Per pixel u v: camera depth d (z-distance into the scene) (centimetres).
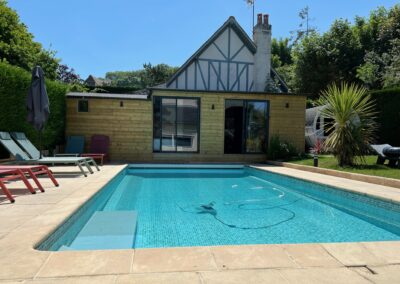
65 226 331
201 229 425
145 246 356
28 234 279
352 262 241
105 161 1060
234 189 741
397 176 643
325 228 439
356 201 548
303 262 239
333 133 858
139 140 1133
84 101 1110
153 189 729
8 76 806
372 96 1345
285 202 606
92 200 468
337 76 2353
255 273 219
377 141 1320
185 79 1680
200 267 226
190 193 684
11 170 456
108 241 351
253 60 1744
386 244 282
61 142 1087
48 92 970
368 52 2420
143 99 1129
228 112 1241
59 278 205
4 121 799
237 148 1255
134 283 201
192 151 1168
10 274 209
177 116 1158
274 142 1161
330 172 778
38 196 452
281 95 1217
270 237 398
